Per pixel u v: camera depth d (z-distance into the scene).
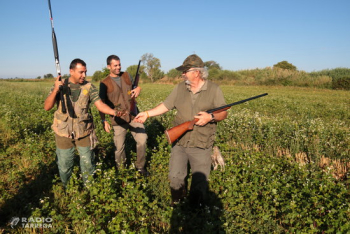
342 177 5.00
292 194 3.70
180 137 3.51
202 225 3.36
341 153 5.75
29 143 6.20
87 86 3.81
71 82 3.73
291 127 7.22
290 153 6.09
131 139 6.59
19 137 7.09
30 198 4.02
